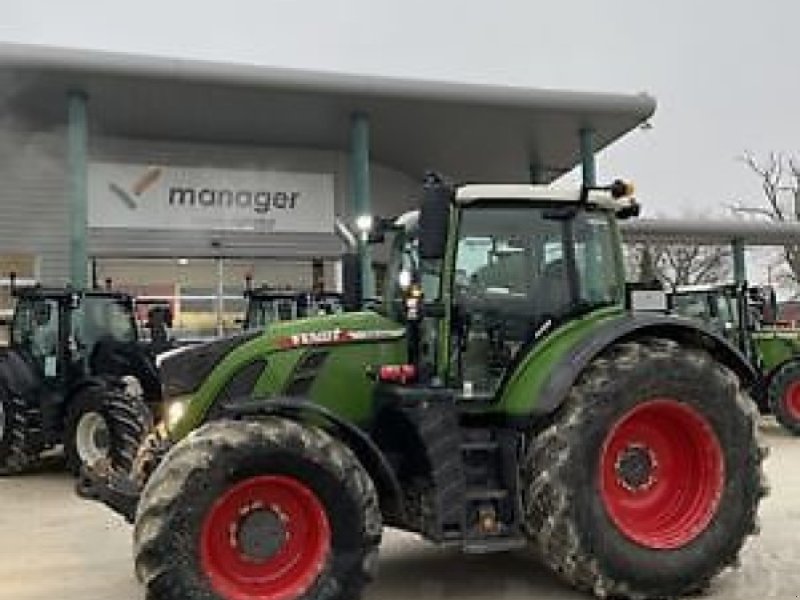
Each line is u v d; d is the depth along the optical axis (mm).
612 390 5367
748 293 15312
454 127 18625
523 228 5852
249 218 20547
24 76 15117
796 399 14273
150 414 10000
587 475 5266
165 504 4719
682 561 5402
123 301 11742
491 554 6633
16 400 10906
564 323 5809
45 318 11164
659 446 5633
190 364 5621
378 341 5668
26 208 19297
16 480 10922
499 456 5457
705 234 25094
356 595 4973
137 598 5789
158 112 17406
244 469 4816
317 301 15008
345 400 5578
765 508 8141
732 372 5805
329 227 21141
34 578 6340
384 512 5461
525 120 18094
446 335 5590
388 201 22125
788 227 26016
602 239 6016
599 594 5328
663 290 6059
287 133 19234
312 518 4984
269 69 15828
